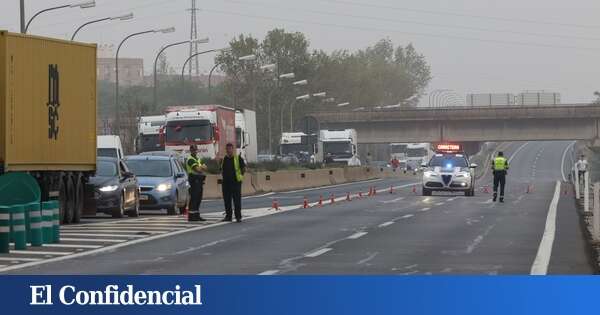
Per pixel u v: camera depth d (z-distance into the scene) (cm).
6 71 4856
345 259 3559
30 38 5081
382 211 6512
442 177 9162
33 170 5088
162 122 11831
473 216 5950
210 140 10919
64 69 5441
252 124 13450
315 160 17000
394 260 3522
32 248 4012
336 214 6184
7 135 4856
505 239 4353
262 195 10006
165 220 5738
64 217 5444
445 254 3719
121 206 5969
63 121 5431
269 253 3784
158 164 6656
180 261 3528
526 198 8656
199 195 5606
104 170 5997
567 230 4866
